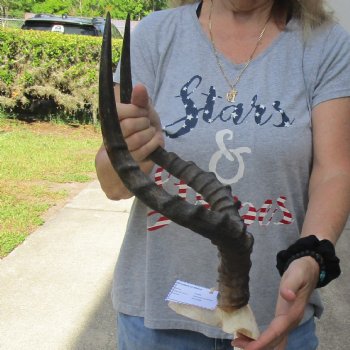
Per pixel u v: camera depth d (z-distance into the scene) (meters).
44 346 3.34
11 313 3.65
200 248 1.61
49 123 10.38
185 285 1.47
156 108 1.66
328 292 3.98
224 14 1.69
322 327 3.55
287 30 1.66
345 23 5.99
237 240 1.05
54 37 9.92
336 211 1.49
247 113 1.58
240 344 1.28
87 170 7.23
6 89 10.07
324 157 1.57
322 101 1.60
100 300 3.84
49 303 3.78
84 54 10.02
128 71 1.30
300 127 1.58
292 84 1.61
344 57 1.62
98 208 5.67
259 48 1.65
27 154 7.94
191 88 1.63
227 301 1.23
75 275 4.16
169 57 1.69
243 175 1.57
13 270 4.20
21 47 9.89
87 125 10.44
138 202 1.71
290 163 1.57
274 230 1.59
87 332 3.49
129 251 1.73
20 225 5.06
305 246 1.37
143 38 1.72
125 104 1.27
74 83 10.09
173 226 1.63
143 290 1.69
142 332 1.70
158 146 1.29
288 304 1.32
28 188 6.28
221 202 1.12
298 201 1.61
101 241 4.79
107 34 0.98
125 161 1.01
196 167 1.22
